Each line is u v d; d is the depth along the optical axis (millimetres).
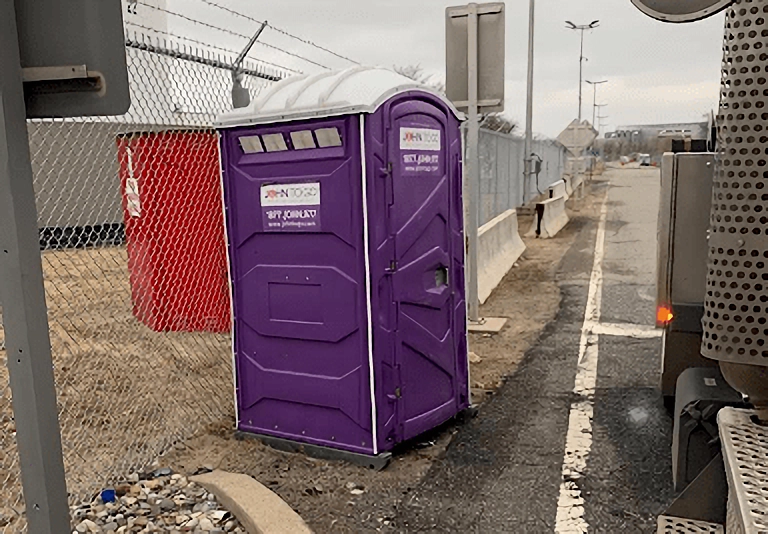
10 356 1760
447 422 5297
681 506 2861
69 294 9094
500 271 11789
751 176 2055
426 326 4812
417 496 4082
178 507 3879
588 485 4195
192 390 5949
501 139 16609
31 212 1732
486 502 4000
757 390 2143
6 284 1724
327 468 4461
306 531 3473
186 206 7727
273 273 4691
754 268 2070
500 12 7484
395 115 4398
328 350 4551
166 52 5836
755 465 1865
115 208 8547
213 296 7758
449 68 7848
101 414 5328
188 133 7617
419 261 4680
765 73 2016
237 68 6633
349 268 4383
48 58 1757
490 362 6957
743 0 2039
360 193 4270
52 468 1797
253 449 4793
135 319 8133
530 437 4980
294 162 4504
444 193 4910
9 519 3666
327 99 4312
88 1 1724
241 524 3699
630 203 28641
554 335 8000
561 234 18500
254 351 4875
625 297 10117
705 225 4777
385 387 4480
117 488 4055
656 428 5090
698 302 4941
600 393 5934
